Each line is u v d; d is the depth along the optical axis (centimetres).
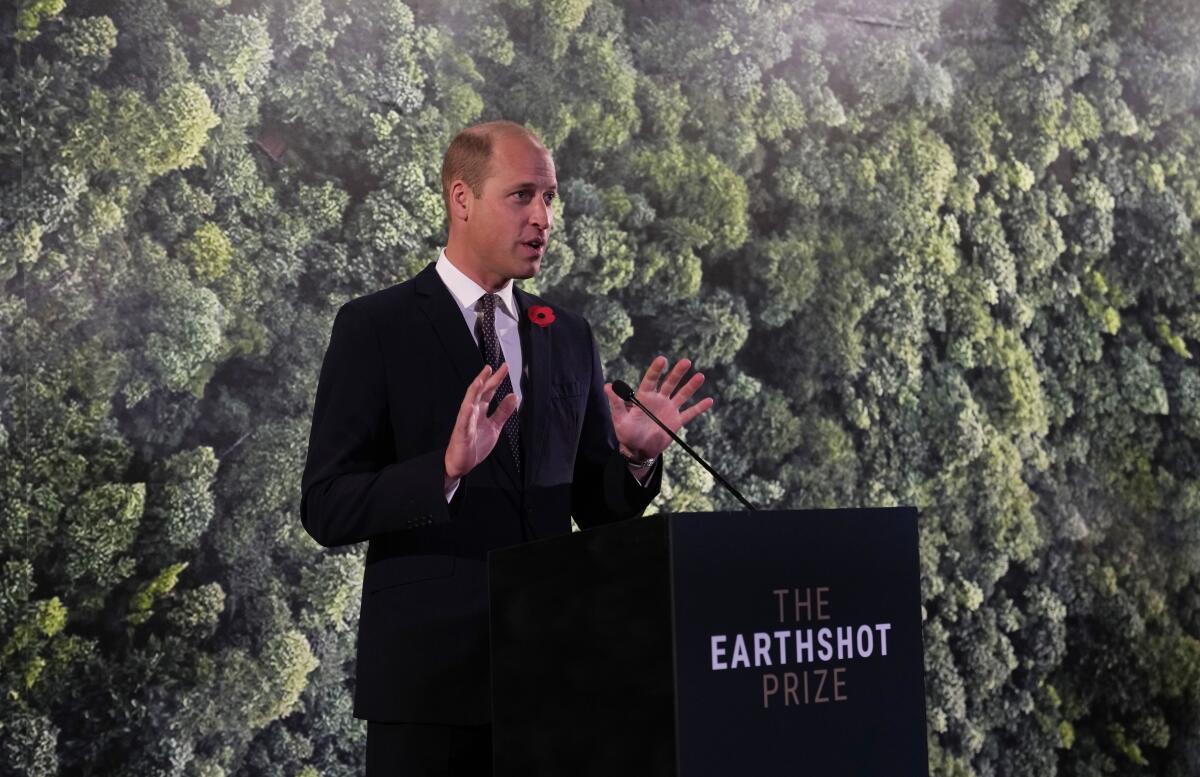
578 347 385
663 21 675
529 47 641
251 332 576
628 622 259
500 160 367
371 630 343
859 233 720
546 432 362
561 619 278
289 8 586
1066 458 775
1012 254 764
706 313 677
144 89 557
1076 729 766
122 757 543
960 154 750
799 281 700
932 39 744
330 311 592
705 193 678
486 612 339
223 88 572
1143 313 803
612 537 265
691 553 252
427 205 613
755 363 690
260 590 575
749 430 686
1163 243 809
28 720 527
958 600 738
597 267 653
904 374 728
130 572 548
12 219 532
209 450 565
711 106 683
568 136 649
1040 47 774
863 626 271
